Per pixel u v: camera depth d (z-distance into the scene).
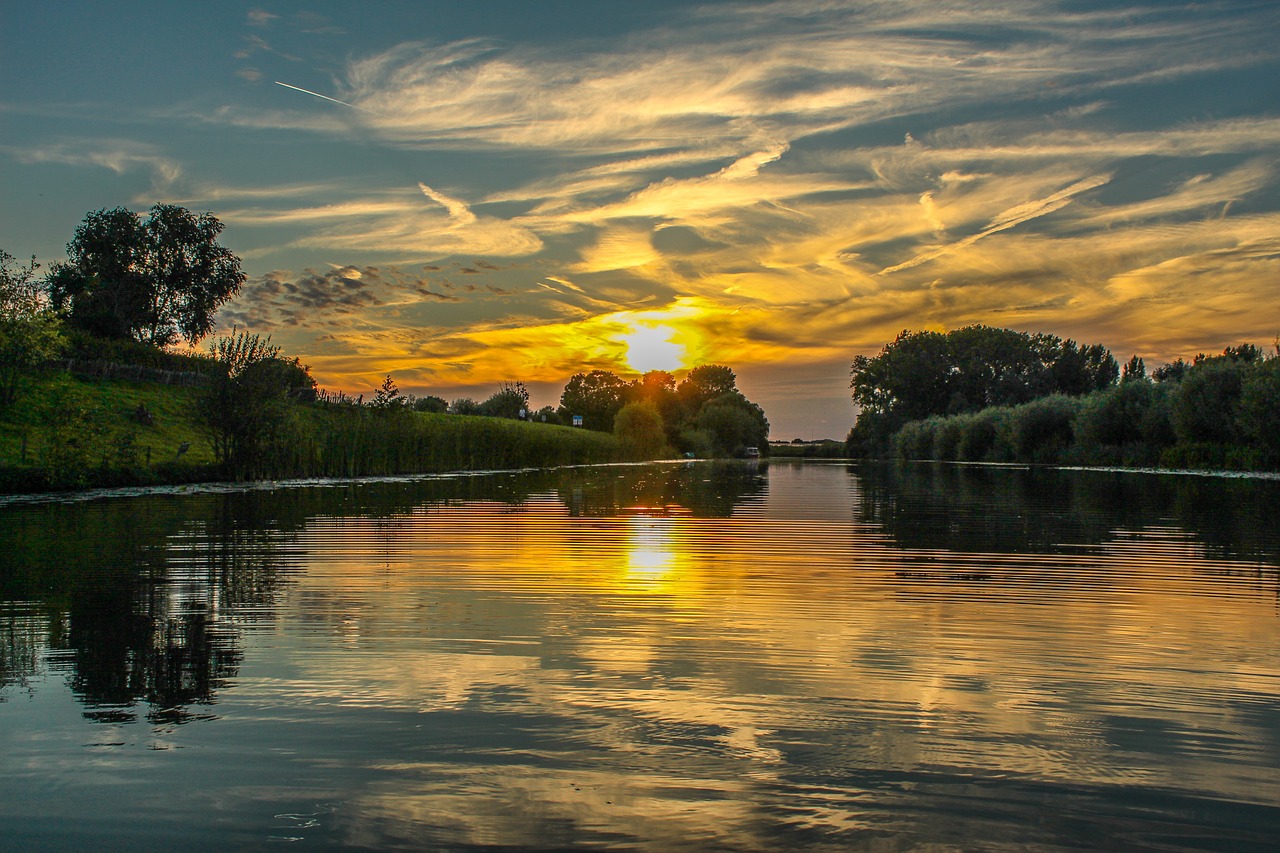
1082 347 75.50
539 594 7.26
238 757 3.70
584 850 2.93
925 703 4.39
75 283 59.66
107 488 20.91
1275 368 30.19
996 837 3.02
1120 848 2.95
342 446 29.00
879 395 85.75
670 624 6.12
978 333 79.25
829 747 3.80
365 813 3.20
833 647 5.48
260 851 2.94
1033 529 12.34
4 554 9.57
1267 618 6.27
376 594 7.25
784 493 21.77
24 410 25.67
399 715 4.20
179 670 4.94
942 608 6.65
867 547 10.43
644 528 12.76
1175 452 35.84
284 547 10.34
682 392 110.94
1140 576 8.16
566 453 50.94
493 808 3.23
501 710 4.27
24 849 2.96
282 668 4.99
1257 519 13.54
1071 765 3.62
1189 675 4.87
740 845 2.96
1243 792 3.38
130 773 3.55
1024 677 4.82
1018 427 50.41
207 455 27.48
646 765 3.61
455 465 37.00
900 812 3.20
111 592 7.31
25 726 4.07
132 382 34.75
